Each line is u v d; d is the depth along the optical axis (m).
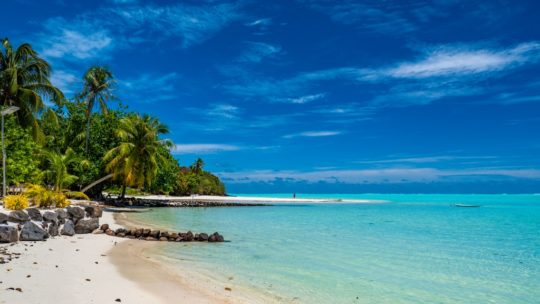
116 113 53.97
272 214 49.78
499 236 28.27
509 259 18.73
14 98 35.84
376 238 26.06
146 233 22.02
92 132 51.59
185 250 18.92
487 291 12.78
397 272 15.32
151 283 11.70
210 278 13.27
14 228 16.30
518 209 74.38
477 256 19.50
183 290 11.30
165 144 53.75
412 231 31.06
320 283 13.19
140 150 49.19
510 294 12.45
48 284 10.20
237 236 25.72
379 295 11.94
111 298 9.62
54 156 30.88
